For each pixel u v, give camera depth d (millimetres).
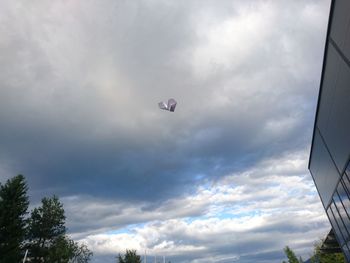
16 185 37281
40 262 42031
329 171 20891
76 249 50219
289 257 66938
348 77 13836
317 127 21172
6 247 33094
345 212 19000
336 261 34844
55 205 46500
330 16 14750
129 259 60281
